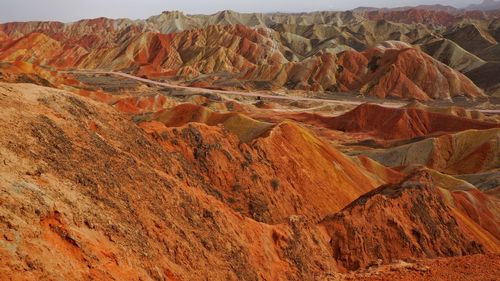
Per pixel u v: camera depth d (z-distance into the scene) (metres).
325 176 49.09
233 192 37.31
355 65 189.88
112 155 20.16
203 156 37.94
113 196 17.41
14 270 10.84
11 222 11.78
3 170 13.76
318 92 176.75
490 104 151.88
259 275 21.92
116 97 99.94
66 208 14.10
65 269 12.16
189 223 20.53
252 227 24.80
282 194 41.00
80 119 21.48
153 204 19.25
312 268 26.20
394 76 172.88
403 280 23.73
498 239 49.09
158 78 192.50
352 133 108.12
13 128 16.39
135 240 15.93
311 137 54.09
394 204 35.59
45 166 15.69
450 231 37.06
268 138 47.84
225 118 69.00
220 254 20.45
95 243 14.06
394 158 84.31
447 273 24.44
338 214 32.91
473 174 73.50
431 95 169.25
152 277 15.34
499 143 83.69
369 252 31.20
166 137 37.44
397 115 109.75
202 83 170.88
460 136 87.69
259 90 171.62
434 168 82.50
